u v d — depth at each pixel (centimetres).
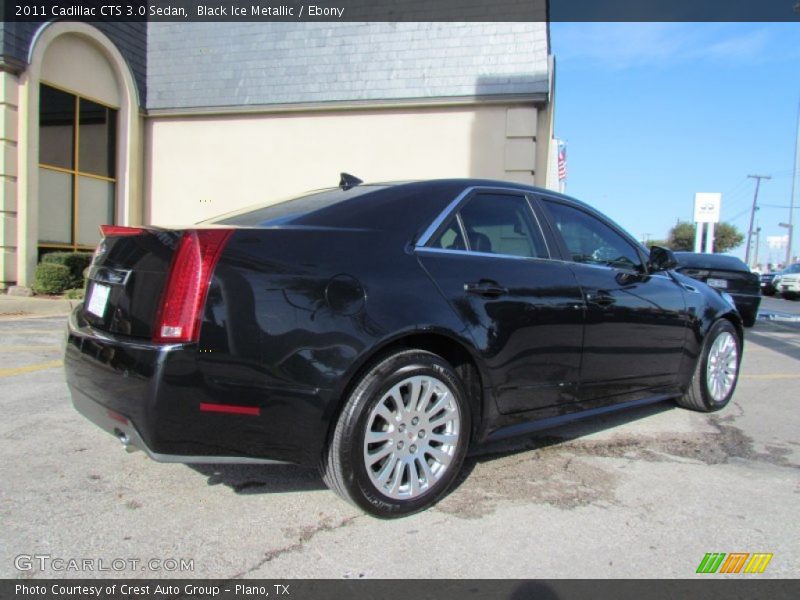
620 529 280
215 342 246
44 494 302
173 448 247
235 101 1326
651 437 414
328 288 265
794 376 632
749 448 395
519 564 249
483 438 320
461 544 263
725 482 338
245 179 1348
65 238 1187
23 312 948
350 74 1275
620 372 387
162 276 254
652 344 409
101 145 1269
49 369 557
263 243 263
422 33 1253
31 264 1066
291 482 323
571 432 422
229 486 316
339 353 261
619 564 251
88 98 1215
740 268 1091
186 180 1378
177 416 244
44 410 435
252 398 251
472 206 335
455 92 1210
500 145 1211
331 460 269
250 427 252
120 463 343
